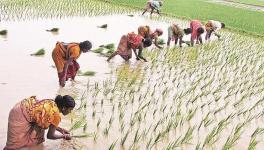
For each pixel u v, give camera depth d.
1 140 6.44
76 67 9.38
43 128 6.16
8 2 19.42
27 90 8.68
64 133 6.59
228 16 25.17
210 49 14.77
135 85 9.79
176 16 22.64
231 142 7.02
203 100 9.30
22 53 11.39
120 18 19.61
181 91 9.76
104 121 7.50
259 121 8.52
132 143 6.79
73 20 17.47
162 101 8.91
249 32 20.44
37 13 17.78
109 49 12.70
